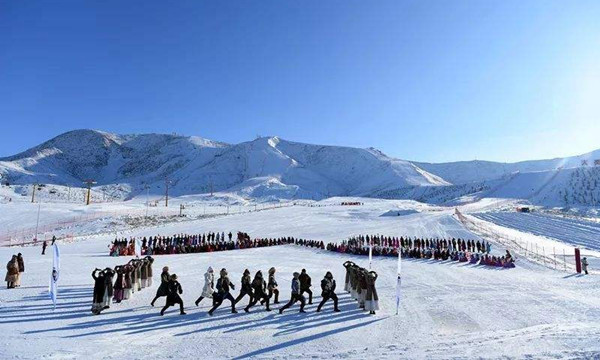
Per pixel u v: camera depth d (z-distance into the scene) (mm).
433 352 8812
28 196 127062
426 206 107312
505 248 38562
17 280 17703
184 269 24469
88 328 11977
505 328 12430
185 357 9477
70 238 48781
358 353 9234
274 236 51656
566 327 11602
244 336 11484
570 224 56562
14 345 10000
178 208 93062
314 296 17578
